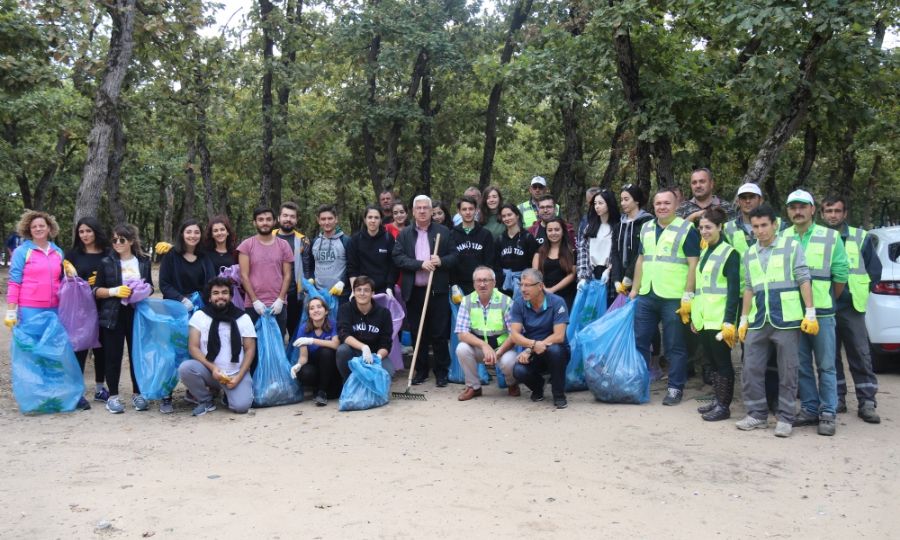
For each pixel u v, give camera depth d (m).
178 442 5.18
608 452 4.73
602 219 7.10
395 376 7.71
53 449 4.99
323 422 5.74
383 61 15.55
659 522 3.54
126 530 3.45
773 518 3.60
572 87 10.49
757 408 5.34
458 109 18.86
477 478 4.21
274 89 17.94
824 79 8.46
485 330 6.53
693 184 6.63
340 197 29.98
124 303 6.32
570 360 6.71
